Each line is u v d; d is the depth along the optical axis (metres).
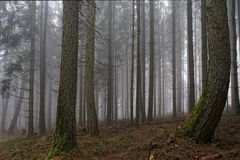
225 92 8.73
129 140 12.19
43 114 23.14
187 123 9.44
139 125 18.64
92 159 9.27
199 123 9.02
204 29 16.95
